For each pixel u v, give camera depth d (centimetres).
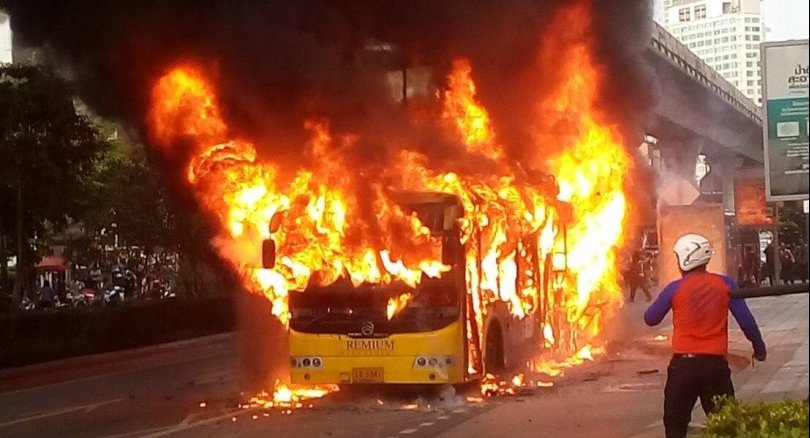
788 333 2217
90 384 1919
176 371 2109
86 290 4781
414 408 1368
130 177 3164
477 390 1468
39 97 2444
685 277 803
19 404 1644
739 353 1827
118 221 3188
